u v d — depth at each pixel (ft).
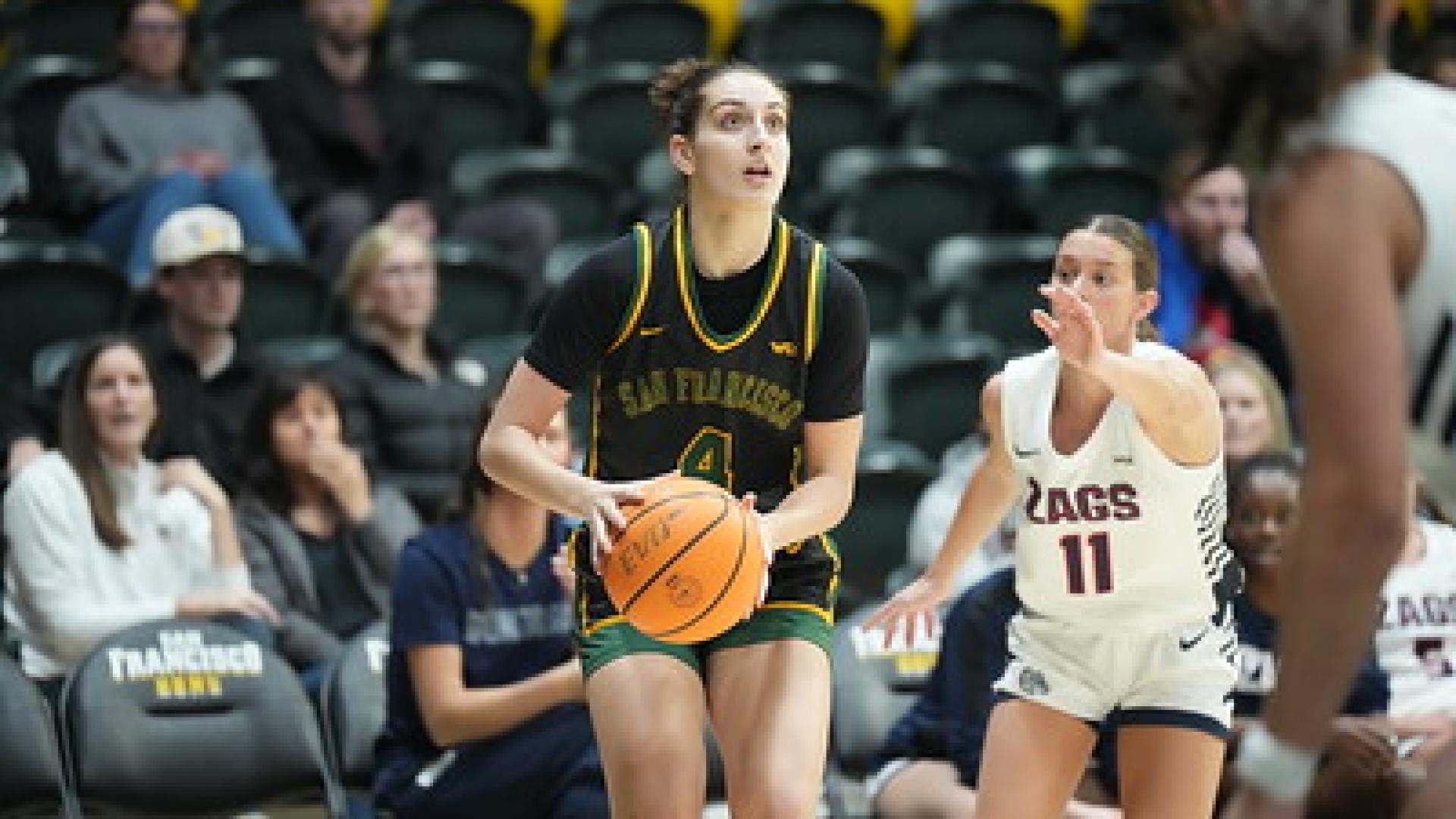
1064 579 28.32
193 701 35.35
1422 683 36.37
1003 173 67.67
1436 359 16.14
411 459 47.47
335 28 60.54
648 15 72.90
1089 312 24.93
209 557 39.73
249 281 53.26
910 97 72.28
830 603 27.71
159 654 35.42
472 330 56.13
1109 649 28.43
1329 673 15.34
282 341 53.72
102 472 39.22
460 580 35.06
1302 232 15.71
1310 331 15.61
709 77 26.53
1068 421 27.81
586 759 34.30
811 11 73.87
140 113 58.03
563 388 26.91
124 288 51.29
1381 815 32.78
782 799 25.67
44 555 38.58
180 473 39.96
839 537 47.60
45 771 34.04
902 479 48.06
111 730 34.63
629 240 26.53
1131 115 71.92
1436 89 16.44
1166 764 28.25
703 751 26.53
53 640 38.37
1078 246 27.96
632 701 26.43
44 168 60.49
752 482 27.30
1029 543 28.53
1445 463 16.61
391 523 42.14
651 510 24.80
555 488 25.77
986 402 28.55
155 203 54.95
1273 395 40.86
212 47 67.62
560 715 34.63
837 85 69.31
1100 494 27.73
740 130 26.08
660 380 26.66
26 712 34.17
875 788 35.94
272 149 60.23
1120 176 66.08
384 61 61.82
